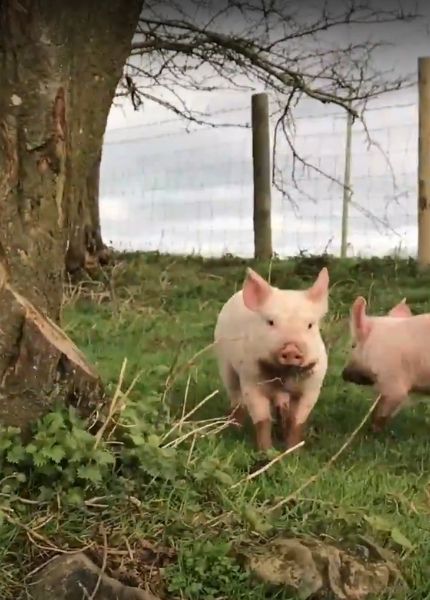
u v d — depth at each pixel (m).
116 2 5.70
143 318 8.89
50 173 4.29
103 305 9.56
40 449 3.90
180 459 4.17
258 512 3.95
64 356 4.11
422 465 4.92
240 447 4.93
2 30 4.24
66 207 4.41
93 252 10.94
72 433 3.96
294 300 5.04
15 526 3.71
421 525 4.07
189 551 3.61
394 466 4.96
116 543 3.71
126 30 6.06
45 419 4.01
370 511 4.13
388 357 5.61
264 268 11.55
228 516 3.86
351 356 5.84
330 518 3.93
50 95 4.25
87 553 3.63
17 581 3.55
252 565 3.56
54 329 4.22
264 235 12.87
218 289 10.62
